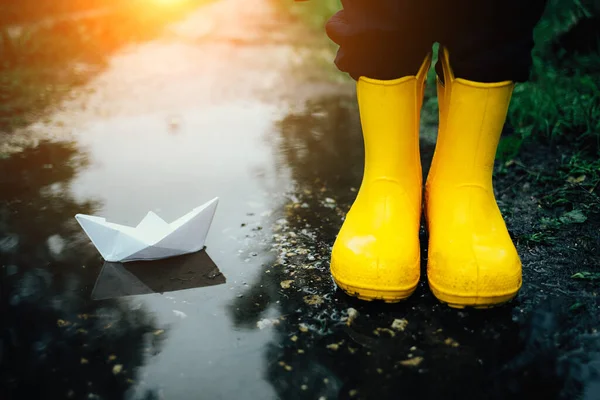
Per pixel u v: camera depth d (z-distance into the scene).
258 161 1.25
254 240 0.97
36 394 0.72
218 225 1.01
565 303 0.82
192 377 0.73
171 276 0.89
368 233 0.83
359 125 1.44
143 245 0.91
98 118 1.49
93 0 2.44
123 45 2.33
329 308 0.82
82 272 0.90
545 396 0.70
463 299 0.80
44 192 1.13
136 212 1.06
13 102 1.60
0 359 0.76
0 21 2.15
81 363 0.75
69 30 2.22
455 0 0.76
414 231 0.84
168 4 2.85
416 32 0.78
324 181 1.16
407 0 0.76
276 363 0.75
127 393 0.72
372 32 0.78
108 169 1.21
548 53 1.63
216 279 0.88
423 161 1.22
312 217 1.03
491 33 0.76
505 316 0.80
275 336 0.78
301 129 1.42
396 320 0.80
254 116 1.51
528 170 1.16
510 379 0.72
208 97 1.67
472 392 0.71
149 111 1.55
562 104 1.35
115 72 1.93
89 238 0.99
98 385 0.73
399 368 0.74
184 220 0.94
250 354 0.76
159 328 0.80
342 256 0.83
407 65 0.80
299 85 1.79
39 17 2.26
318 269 0.90
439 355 0.75
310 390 0.72
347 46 0.81
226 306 0.83
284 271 0.90
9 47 1.97
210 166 1.23
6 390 0.72
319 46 2.28
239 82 1.82
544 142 1.28
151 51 2.24
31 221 1.03
